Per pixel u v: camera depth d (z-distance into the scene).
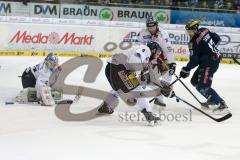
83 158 5.61
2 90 10.05
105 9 18.11
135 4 18.36
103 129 7.09
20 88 10.35
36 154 5.70
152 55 7.64
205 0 19.67
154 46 7.57
